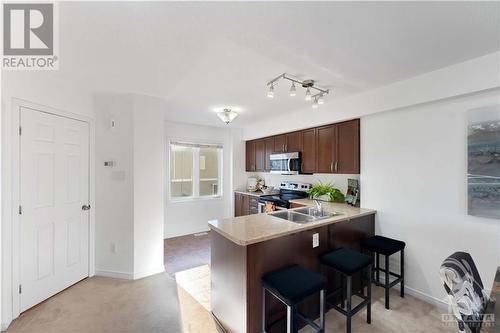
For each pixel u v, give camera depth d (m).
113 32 1.52
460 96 2.04
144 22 1.41
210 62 1.96
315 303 2.05
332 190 3.37
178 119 4.29
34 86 2.17
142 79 2.34
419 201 2.34
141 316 2.07
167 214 4.47
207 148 5.08
